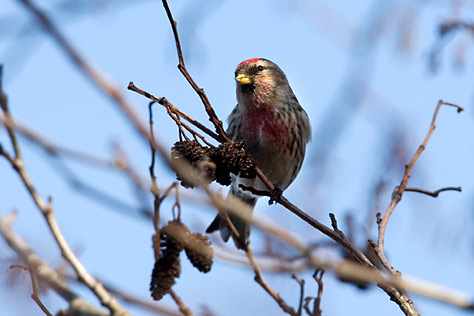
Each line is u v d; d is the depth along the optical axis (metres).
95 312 6.36
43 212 5.85
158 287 5.37
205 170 6.16
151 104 6.15
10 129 5.38
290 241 5.29
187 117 6.46
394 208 6.42
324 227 6.19
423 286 4.60
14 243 6.60
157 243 5.38
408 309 5.58
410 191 6.67
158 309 5.12
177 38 6.21
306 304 5.98
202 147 6.55
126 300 5.16
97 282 5.96
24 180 5.76
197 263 5.50
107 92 5.09
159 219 5.30
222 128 6.56
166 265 5.41
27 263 6.49
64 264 6.49
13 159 5.70
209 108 6.49
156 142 5.14
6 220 6.80
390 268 5.85
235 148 6.60
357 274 4.95
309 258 5.18
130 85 6.12
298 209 6.43
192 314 5.39
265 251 5.48
